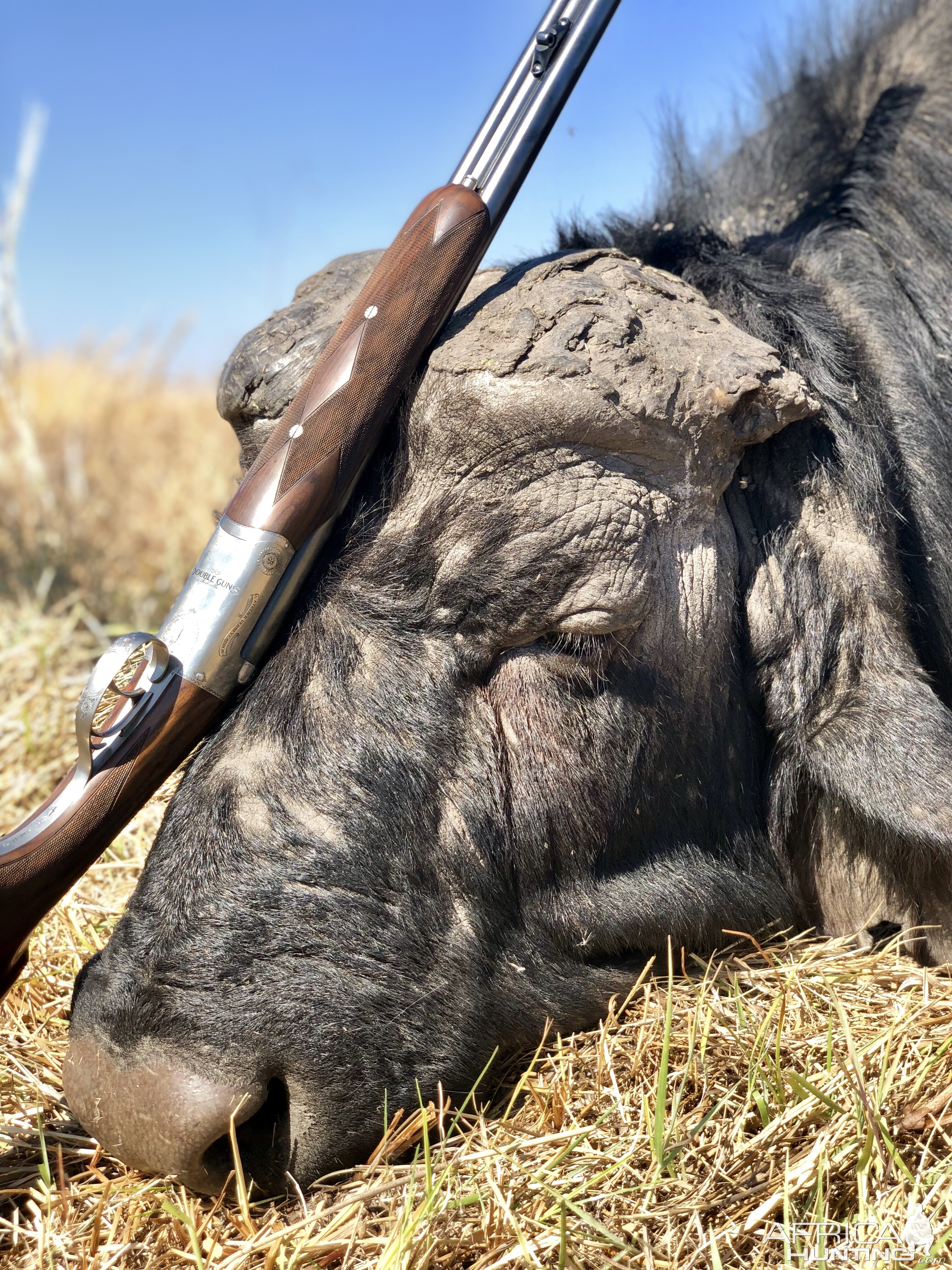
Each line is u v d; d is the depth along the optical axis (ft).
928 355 3.05
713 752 2.63
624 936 2.50
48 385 12.77
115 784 2.27
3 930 2.24
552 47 2.62
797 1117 2.26
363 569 2.40
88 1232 2.19
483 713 2.37
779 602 2.63
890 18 4.00
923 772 2.53
